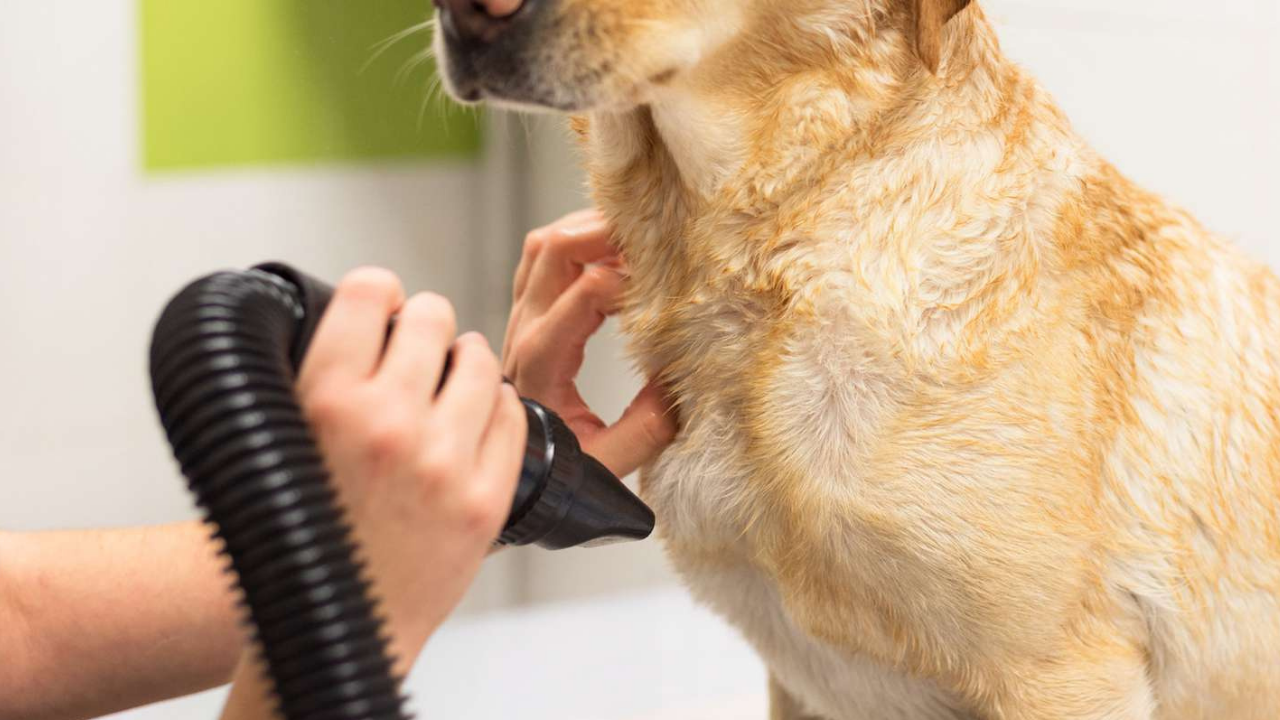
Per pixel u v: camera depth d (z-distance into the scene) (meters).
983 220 0.95
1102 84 2.22
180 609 0.93
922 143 0.95
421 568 0.60
